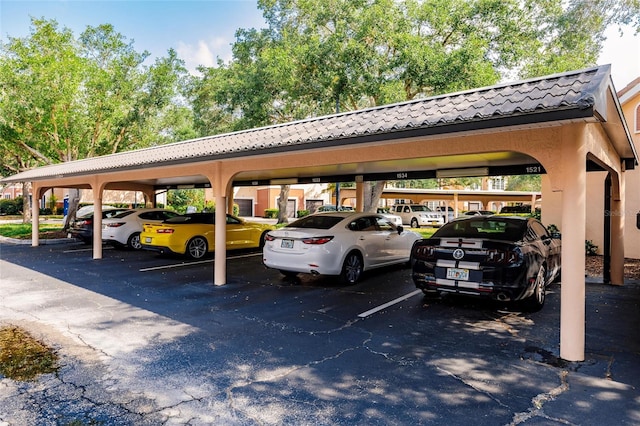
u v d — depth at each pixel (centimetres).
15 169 2338
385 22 1349
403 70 1371
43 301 686
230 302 680
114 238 1341
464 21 1402
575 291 419
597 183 1218
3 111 1555
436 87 1312
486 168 873
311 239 772
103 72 1700
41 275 922
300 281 851
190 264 1078
